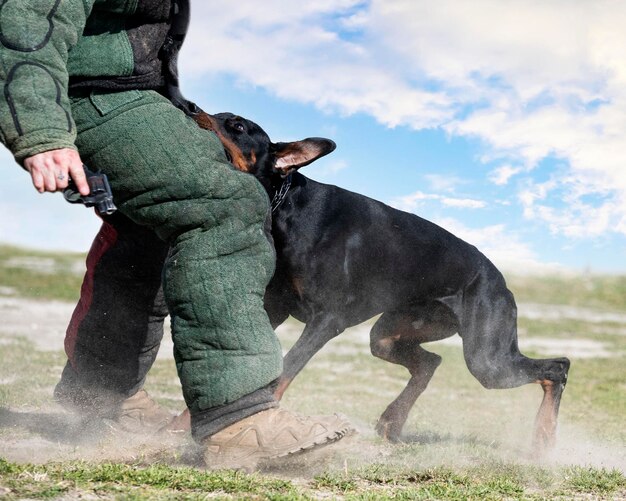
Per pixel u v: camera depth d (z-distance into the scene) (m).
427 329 6.41
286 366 5.58
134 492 2.96
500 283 6.41
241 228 3.59
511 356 6.26
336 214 5.85
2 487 2.89
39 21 3.22
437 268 6.21
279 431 3.60
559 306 21.22
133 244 4.45
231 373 3.55
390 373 10.74
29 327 12.81
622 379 11.34
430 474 4.11
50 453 4.14
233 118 5.60
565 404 8.96
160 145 3.47
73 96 3.51
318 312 5.76
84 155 3.51
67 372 4.83
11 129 3.08
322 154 5.69
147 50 3.63
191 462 3.91
